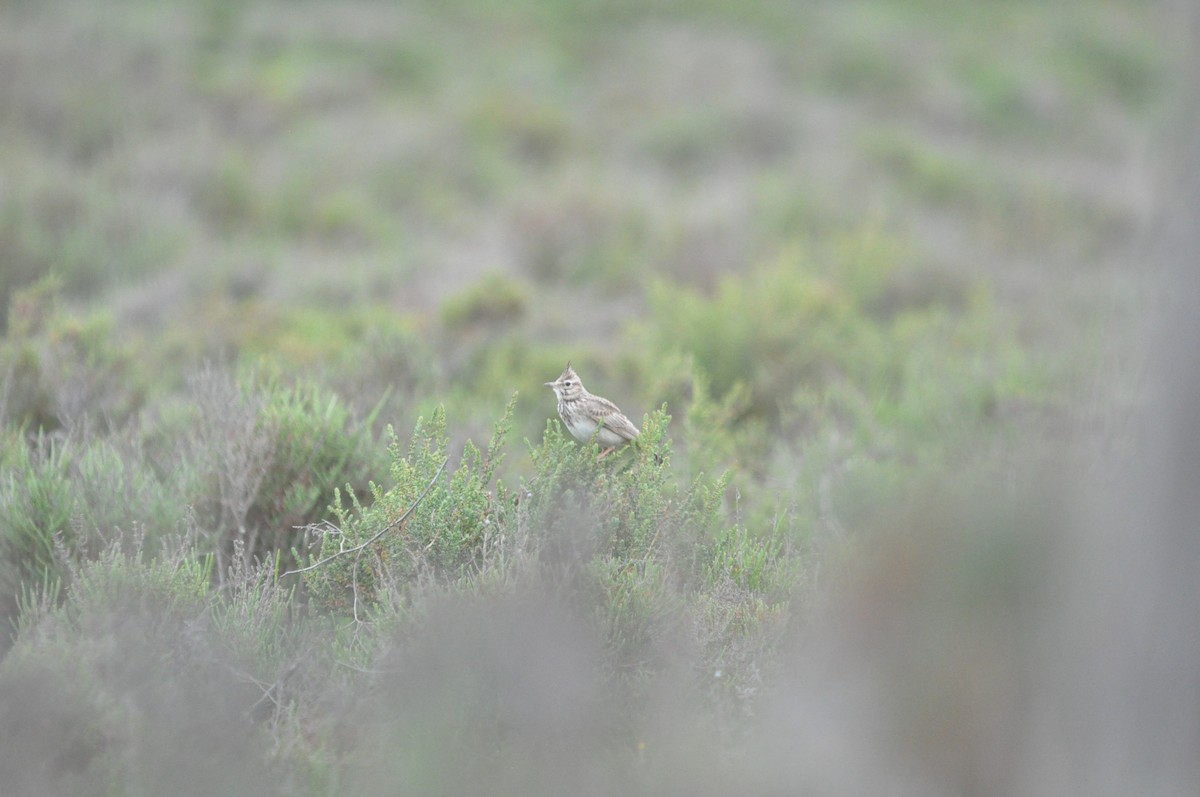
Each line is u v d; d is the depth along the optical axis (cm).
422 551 1014
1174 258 631
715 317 2141
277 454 1270
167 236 2992
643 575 1003
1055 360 1828
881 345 2219
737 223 3388
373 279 2927
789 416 1853
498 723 884
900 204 3716
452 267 3095
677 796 794
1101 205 3688
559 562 1010
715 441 1560
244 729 879
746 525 1271
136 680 884
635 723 880
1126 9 6969
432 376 1906
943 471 1284
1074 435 1362
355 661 948
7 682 826
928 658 762
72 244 2728
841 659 820
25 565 1109
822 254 2980
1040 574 721
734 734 881
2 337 1853
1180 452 621
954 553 771
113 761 812
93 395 1617
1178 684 623
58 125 3766
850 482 1377
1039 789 695
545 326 2589
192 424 1403
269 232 3406
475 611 919
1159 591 629
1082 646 680
